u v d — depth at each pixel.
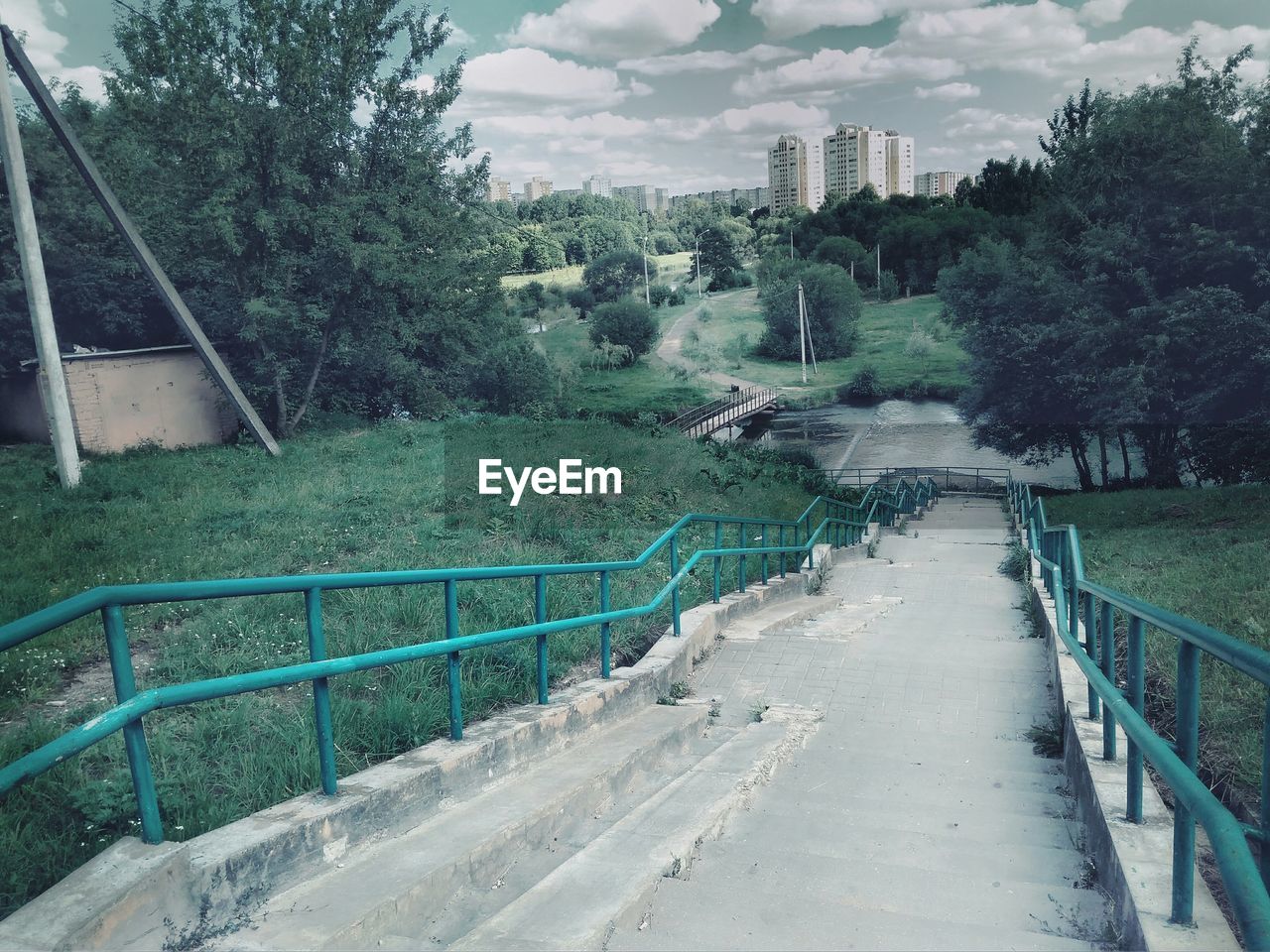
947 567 15.23
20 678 5.55
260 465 17.02
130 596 2.80
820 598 11.80
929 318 85.50
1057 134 33.44
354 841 3.44
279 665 5.75
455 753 4.18
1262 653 2.25
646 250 120.44
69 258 24.58
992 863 3.88
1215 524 14.19
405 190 24.16
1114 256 29.11
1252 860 1.85
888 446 50.00
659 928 3.14
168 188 21.97
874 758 5.70
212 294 24.41
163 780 3.73
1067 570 8.35
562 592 8.16
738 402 60.22
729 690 7.32
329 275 23.28
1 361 22.67
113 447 20.28
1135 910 2.77
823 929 3.11
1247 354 25.72
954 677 7.48
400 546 10.16
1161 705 5.38
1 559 9.04
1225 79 30.08
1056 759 5.59
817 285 78.56
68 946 2.30
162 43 20.81
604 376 69.62
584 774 4.61
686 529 13.45
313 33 22.50
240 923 2.79
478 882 3.50
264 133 21.83
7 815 3.36
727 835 4.29
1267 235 27.56
